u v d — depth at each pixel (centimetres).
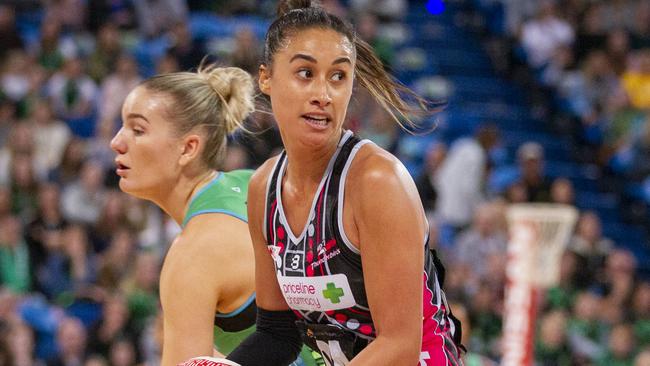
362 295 315
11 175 1123
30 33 1527
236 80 412
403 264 298
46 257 1069
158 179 400
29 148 1150
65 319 945
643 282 1311
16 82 1313
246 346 351
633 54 1753
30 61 1338
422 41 1816
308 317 332
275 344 350
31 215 1105
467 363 749
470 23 1895
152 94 398
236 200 400
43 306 1021
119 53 1378
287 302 335
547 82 1748
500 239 1189
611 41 1736
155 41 1521
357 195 305
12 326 932
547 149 1670
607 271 1245
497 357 1035
